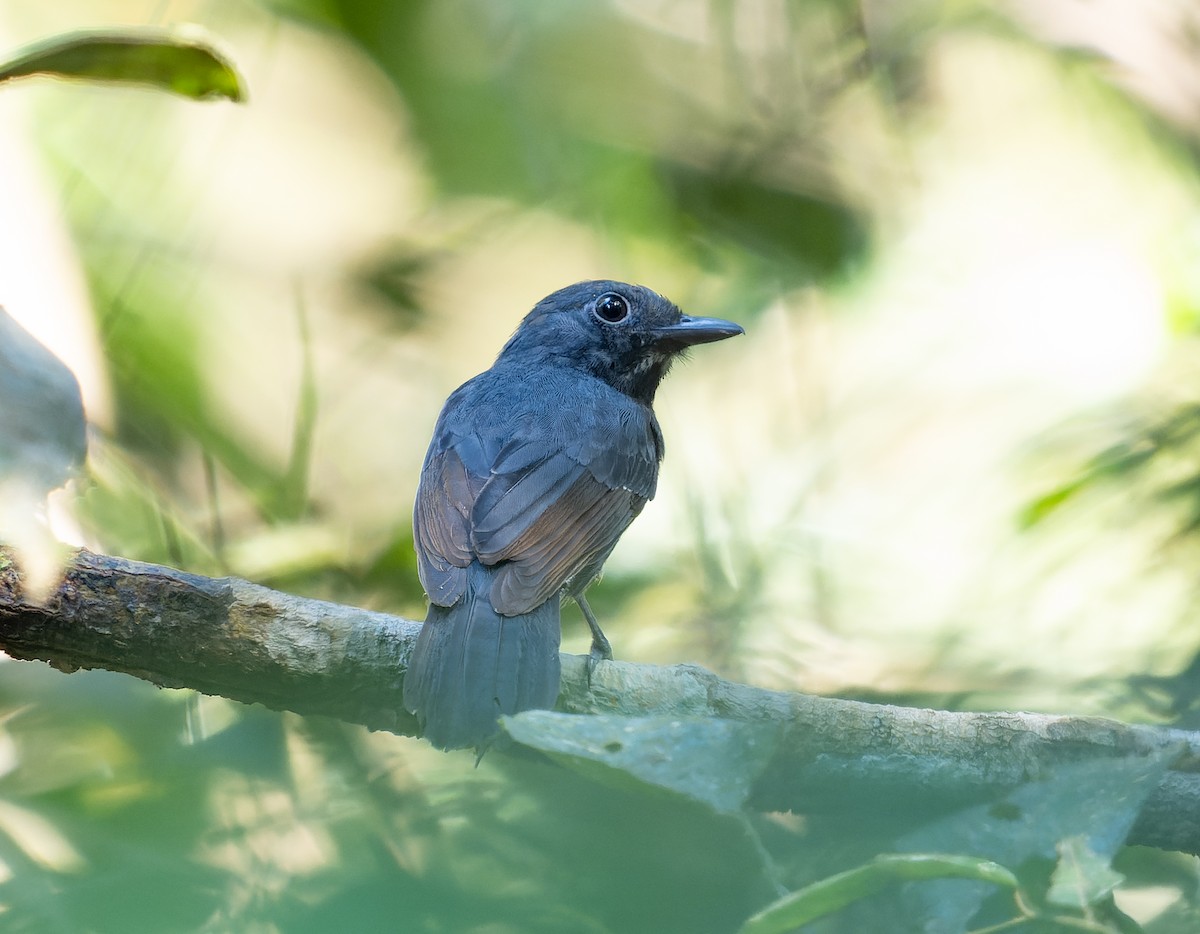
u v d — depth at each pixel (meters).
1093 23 14.42
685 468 11.13
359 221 15.37
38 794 7.29
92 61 6.50
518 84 15.44
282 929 5.86
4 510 7.51
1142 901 8.01
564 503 9.79
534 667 8.24
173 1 14.45
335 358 14.87
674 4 15.38
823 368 13.01
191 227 13.41
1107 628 9.42
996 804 6.29
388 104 15.48
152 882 6.41
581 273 15.90
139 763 7.66
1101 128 14.63
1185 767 7.45
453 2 15.34
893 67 15.20
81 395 7.61
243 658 7.95
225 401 13.05
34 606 7.68
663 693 8.33
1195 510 9.49
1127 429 9.96
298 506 11.16
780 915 5.61
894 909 6.05
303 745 8.38
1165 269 11.20
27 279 11.06
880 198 15.05
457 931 5.89
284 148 14.89
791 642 10.20
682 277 15.37
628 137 15.45
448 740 7.73
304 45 15.21
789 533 10.88
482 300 15.83
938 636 9.72
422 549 9.19
